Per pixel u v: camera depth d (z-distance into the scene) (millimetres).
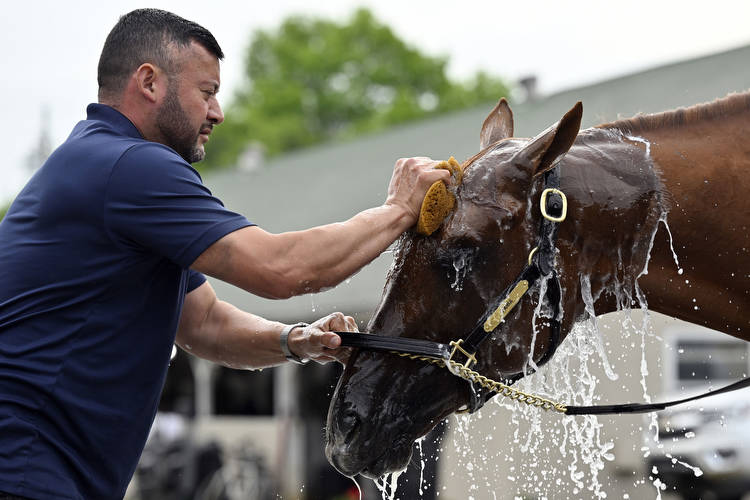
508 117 3959
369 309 13516
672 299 3816
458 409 3707
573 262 3598
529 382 3855
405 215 3488
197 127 3654
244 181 28078
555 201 3514
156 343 3471
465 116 22016
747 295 3820
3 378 3246
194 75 3613
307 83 48188
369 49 48312
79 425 3285
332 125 47344
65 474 3240
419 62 47719
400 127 24484
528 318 3531
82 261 3344
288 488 15625
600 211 3613
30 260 3361
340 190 21781
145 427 3498
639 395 9570
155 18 3623
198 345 4344
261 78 49094
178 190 3342
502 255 3471
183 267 3367
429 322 3471
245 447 16828
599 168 3672
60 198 3373
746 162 3770
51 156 3537
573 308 3623
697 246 3732
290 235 3367
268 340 4129
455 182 3539
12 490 3141
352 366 3607
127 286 3385
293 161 27609
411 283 3492
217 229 3320
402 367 3545
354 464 3531
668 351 11656
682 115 3873
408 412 3562
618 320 6055
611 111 15562
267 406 19391
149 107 3586
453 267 3445
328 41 48438
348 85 48031
